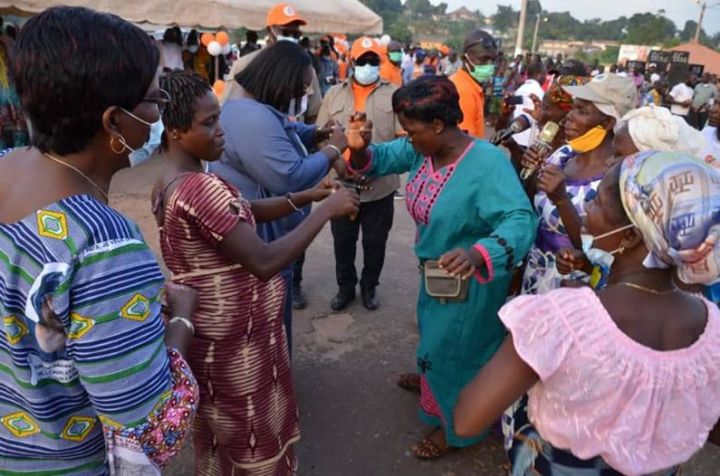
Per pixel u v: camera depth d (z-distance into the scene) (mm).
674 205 1116
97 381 1086
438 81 2309
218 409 1996
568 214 2270
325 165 2598
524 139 3594
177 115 1740
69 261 1041
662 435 1249
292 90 2477
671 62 23844
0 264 1075
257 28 7434
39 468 1220
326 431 3027
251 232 1755
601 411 1226
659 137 2139
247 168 2461
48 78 1032
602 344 1200
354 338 3961
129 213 6164
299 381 3461
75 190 1120
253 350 1961
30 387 1130
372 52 3973
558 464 1377
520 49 24719
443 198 2412
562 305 1239
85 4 5680
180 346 1445
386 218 4105
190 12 6523
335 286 4750
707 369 1235
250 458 2072
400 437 2998
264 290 1968
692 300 1298
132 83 1107
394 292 4676
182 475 2703
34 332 1090
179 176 1773
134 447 1158
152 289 1154
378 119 4043
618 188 1251
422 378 2783
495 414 1265
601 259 1396
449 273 2061
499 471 2777
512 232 2152
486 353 2609
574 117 2414
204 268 1830
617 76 2416
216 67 9547
